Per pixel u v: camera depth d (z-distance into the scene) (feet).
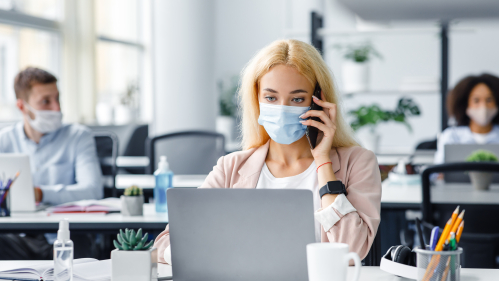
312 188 4.52
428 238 6.36
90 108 16.69
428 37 20.34
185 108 15.47
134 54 20.39
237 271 3.30
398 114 12.82
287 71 4.41
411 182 8.87
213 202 3.29
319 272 2.82
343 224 3.95
